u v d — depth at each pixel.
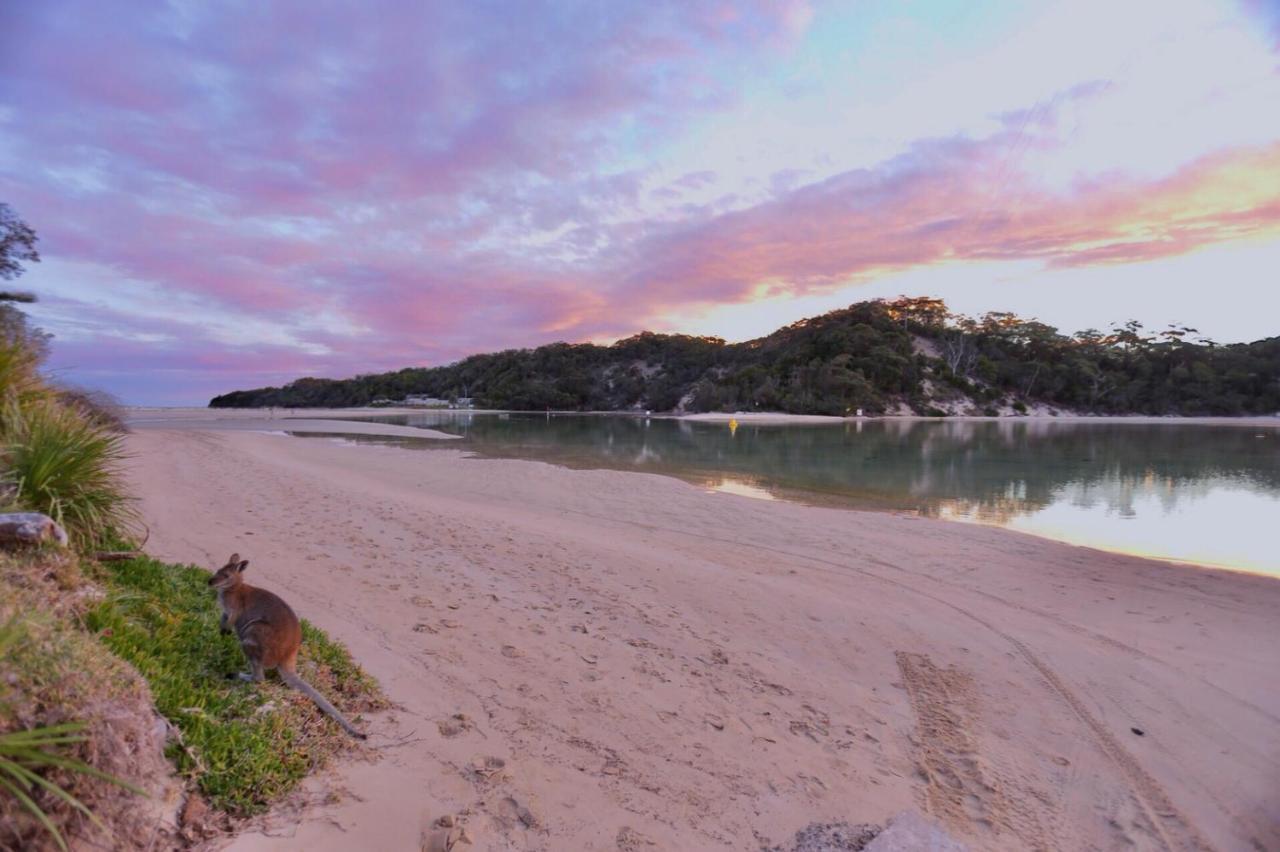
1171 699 5.22
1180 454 31.62
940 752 4.29
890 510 15.06
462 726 3.90
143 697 2.75
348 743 3.46
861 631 6.50
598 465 23.64
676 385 110.75
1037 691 5.32
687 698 4.71
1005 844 3.38
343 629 5.23
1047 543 11.12
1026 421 77.12
